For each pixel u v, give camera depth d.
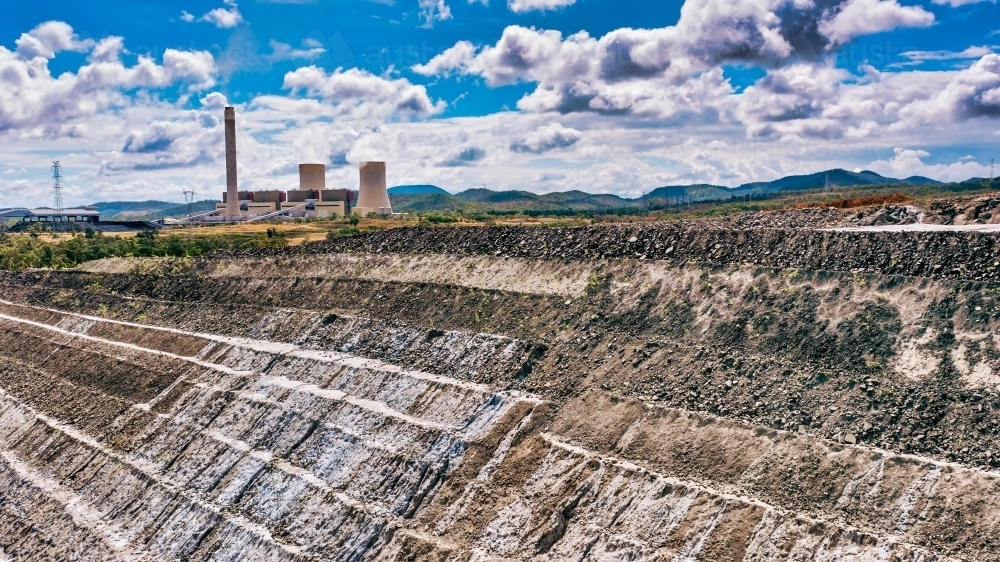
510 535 28.02
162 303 66.50
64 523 39.88
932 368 27.05
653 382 32.12
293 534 33.09
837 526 22.70
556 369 35.78
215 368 49.16
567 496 28.22
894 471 23.81
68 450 46.81
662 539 24.97
